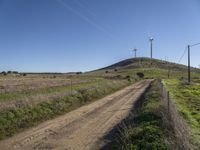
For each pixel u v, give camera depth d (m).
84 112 26.94
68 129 19.12
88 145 15.16
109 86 58.66
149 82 97.75
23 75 119.31
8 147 14.82
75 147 14.80
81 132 18.25
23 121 20.84
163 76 178.12
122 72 193.88
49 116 24.17
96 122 21.69
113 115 24.94
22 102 23.91
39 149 14.41
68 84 57.69
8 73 132.25
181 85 69.75
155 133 14.61
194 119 22.72
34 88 44.22
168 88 58.28
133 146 13.55
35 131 18.53
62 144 15.36
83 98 36.34
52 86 50.84
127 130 16.16
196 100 36.56
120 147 14.13
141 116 19.91
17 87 44.12
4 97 30.55
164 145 13.00
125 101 36.59
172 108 19.02
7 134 17.58
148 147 13.10
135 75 150.38
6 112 20.72
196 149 12.90
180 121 15.57
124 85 76.50
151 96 34.12
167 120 15.70
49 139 16.44
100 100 38.06
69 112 26.97
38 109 24.08
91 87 47.56
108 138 16.53
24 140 16.20
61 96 31.75
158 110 19.30
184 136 12.44
